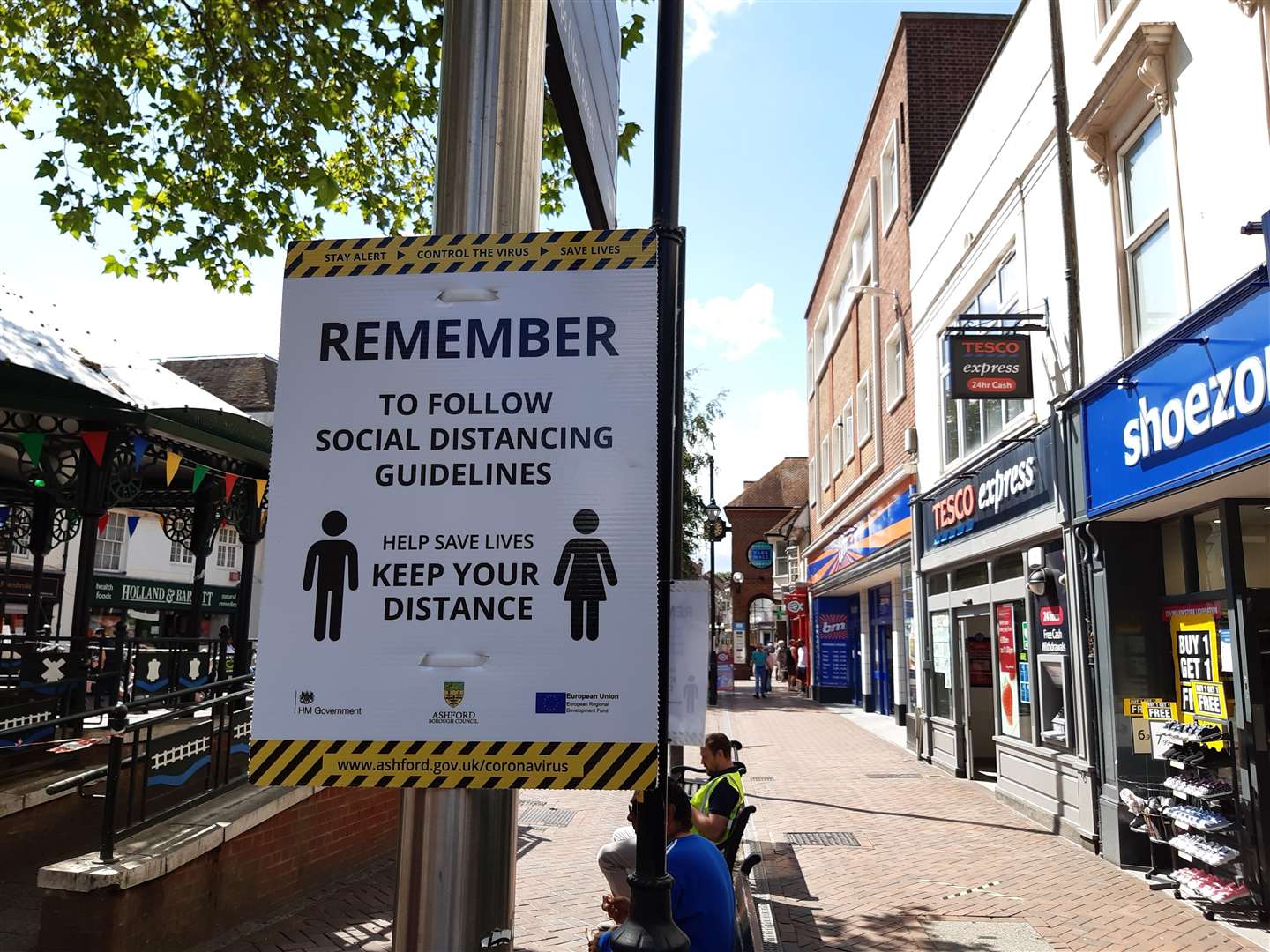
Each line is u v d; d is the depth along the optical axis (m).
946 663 13.70
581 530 2.08
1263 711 6.57
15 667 9.49
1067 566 8.80
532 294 2.18
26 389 7.71
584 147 3.08
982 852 8.37
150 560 28.00
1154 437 7.06
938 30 16.52
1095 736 8.35
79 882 4.71
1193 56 6.92
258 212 10.14
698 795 5.65
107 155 9.32
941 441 13.86
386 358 2.16
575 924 6.18
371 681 2.03
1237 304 5.96
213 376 30.44
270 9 9.16
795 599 36.47
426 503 2.10
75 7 9.56
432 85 9.48
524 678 2.02
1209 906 6.47
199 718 8.97
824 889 7.15
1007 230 10.92
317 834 6.82
